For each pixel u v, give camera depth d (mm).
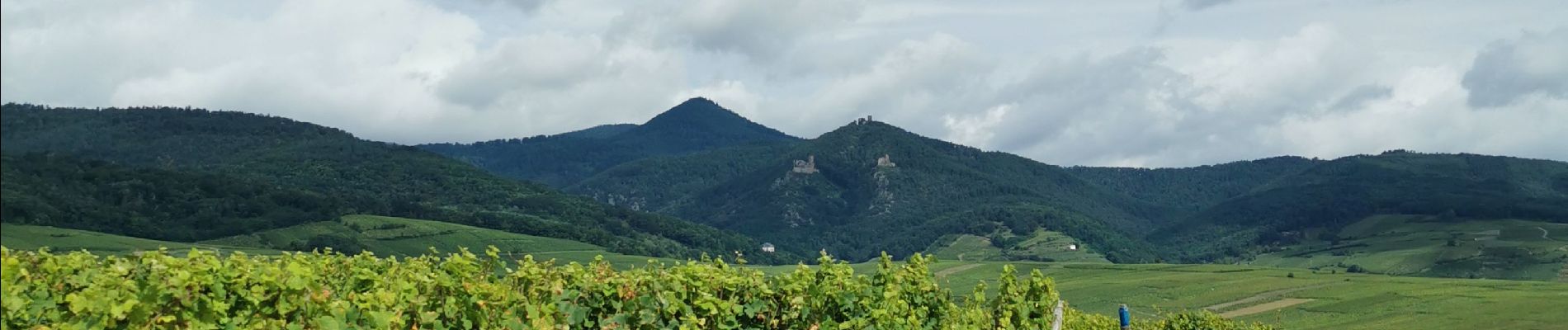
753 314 9164
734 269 9734
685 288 8695
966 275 116250
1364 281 110500
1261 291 107438
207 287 5801
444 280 7117
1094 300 108438
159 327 5512
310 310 6164
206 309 5699
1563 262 127812
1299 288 107562
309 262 7605
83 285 6090
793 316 9430
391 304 6723
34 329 5359
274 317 6094
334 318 6254
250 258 7297
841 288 9867
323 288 6590
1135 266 139875
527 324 7512
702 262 9578
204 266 5801
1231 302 102188
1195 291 110625
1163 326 27484
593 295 8305
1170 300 105812
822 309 9703
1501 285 100688
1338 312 89938
